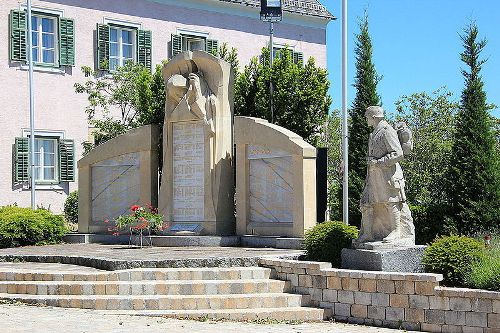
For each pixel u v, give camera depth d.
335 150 34.16
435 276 14.21
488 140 22.42
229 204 22.52
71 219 31.70
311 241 17.59
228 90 22.70
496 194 22.05
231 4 39.00
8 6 32.47
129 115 34.62
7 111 32.31
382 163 16.17
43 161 33.34
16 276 16.77
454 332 13.91
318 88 24.97
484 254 14.99
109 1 35.38
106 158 24.62
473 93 22.50
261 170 21.58
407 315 14.54
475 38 22.52
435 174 26.08
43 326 12.78
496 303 13.41
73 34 34.16
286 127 24.81
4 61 32.31
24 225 23.09
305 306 15.98
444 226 22.00
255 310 15.36
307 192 20.48
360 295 15.21
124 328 12.91
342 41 22.73
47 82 33.34
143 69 31.98
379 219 16.52
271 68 25.27
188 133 22.80
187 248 20.86
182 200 22.86
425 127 27.66
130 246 22.00
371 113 16.64
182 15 37.69
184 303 15.35
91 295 15.67
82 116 34.28
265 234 21.31
